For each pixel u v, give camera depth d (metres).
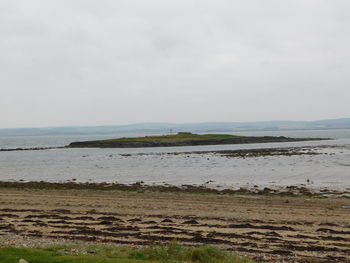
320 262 13.03
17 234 16.62
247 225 19.69
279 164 59.44
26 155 89.81
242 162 63.84
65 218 21.55
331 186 37.22
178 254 12.80
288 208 25.66
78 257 11.95
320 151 84.88
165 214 23.41
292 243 16.09
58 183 40.06
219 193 33.31
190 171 52.28
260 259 13.26
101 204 27.14
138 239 16.19
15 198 29.89
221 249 14.37
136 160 72.25
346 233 18.36
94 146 126.06
